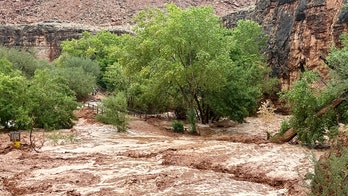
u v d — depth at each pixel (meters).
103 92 58.97
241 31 47.03
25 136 25.53
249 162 16.69
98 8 128.62
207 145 21.58
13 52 50.25
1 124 28.67
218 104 32.12
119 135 27.39
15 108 28.22
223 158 17.52
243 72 33.66
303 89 20.86
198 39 30.06
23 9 131.75
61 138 24.25
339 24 35.31
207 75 29.25
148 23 32.38
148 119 36.78
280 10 47.34
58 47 89.75
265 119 35.72
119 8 129.62
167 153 18.88
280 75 44.97
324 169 9.69
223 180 14.07
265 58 47.59
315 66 39.34
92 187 13.26
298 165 16.02
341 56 19.12
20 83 28.62
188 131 31.22
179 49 29.92
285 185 13.33
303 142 21.17
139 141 24.12
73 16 126.38
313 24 39.84
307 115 21.17
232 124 35.31
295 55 42.59
